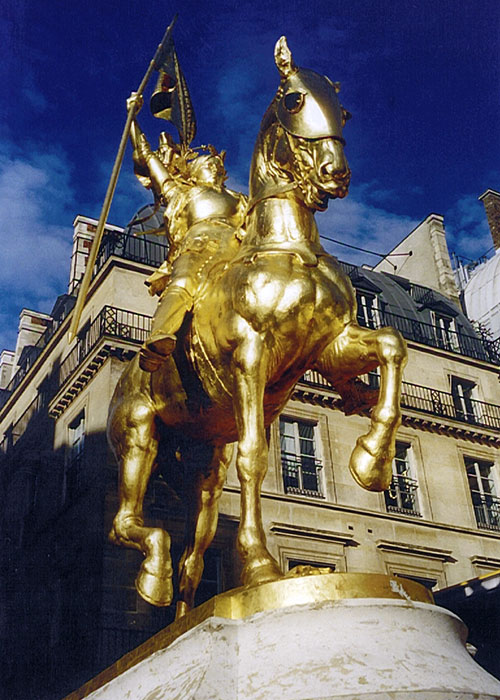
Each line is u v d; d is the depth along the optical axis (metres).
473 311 34.41
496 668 14.50
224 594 3.85
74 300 25.88
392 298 28.33
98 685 4.34
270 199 5.01
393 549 22.06
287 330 4.59
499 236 37.12
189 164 6.20
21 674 17.95
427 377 26.58
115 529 5.34
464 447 25.61
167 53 6.72
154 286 5.88
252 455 4.33
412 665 3.40
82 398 21.02
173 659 3.78
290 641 3.57
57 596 18.41
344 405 4.99
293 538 20.56
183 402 5.26
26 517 21.14
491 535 24.25
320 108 4.71
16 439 23.75
